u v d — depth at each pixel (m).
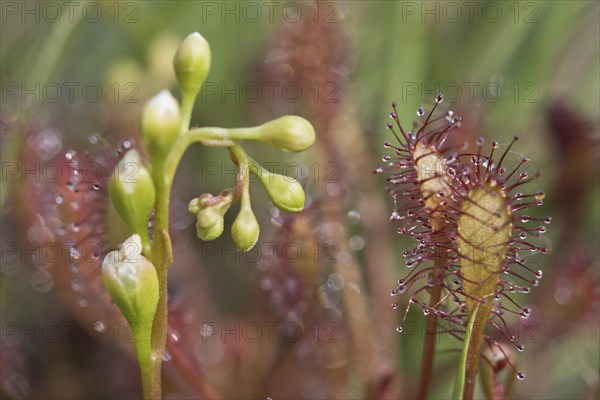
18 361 0.25
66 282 0.23
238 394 0.24
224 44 0.31
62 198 0.21
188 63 0.18
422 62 0.29
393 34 0.30
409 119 0.27
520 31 0.30
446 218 0.19
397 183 0.19
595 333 0.23
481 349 0.20
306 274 0.23
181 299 0.22
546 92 0.29
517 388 0.24
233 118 0.30
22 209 0.23
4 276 0.24
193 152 0.29
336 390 0.23
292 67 0.25
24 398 0.25
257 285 0.24
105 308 0.23
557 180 0.25
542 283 0.24
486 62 0.31
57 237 0.23
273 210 0.23
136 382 0.24
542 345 0.24
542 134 0.26
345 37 0.25
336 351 0.23
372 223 0.25
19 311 0.25
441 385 0.24
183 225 0.25
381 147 0.27
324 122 0.25
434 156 0.19
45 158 0.24
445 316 0.19
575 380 0.24
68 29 0.27
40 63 0.27
